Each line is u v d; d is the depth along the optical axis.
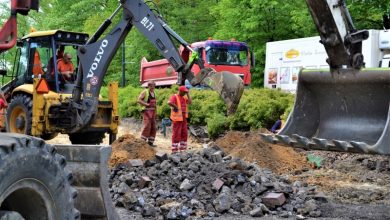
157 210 7.15
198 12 33.09
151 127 14.56
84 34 13.59
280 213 7.21
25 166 3.11
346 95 7.06
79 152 4.49
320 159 10.91
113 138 13.23
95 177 4.45
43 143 3.26
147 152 11.25
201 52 24.20
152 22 10.29
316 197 7.68
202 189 7.77
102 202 4.45
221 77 8.69
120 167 8.87
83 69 11.59
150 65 28.62
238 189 7.75
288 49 23.14
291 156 10.98
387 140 6.02
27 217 3.37
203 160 8.61
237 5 27.02
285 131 7.28
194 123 18.50
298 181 8.74
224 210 7.22
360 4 22.08
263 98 16.20
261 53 26.84
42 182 3.24
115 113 13.11
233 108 8.66
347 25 6.73
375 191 8.45
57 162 3.35
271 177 8.28
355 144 5.99
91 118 11.77
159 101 20.52
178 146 12.79
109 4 35.81
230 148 11.70
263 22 26.39
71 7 38.12
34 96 12.47
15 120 13.35
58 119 12.55
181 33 33.25
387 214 7.14
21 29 30.14
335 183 9.13
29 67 13.47
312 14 6.66
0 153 2.96
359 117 6.98
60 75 13.25
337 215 7.09
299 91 7.50
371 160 10.84
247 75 24.83
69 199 3.43
